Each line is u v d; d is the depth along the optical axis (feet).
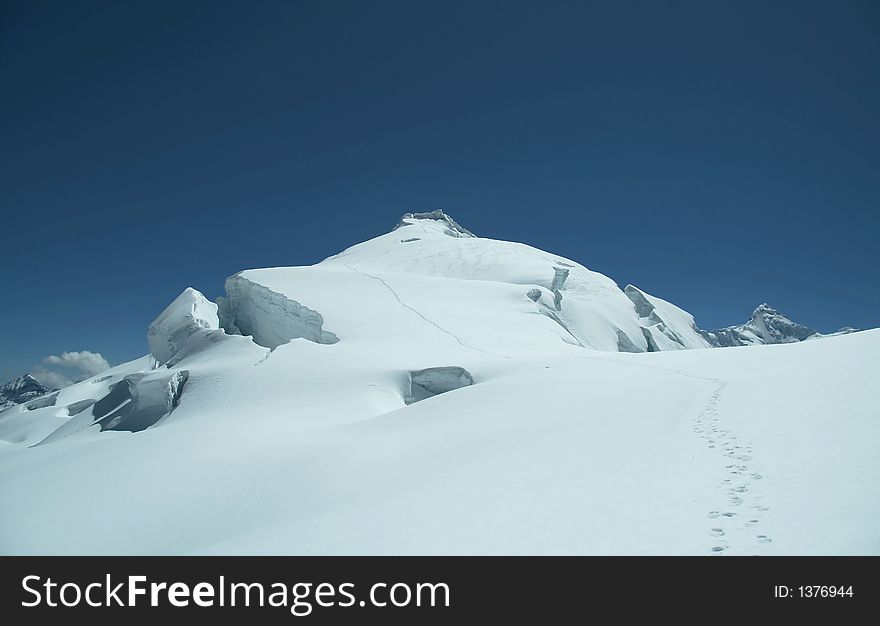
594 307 325.01
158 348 212.64
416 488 43.50
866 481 24.08
